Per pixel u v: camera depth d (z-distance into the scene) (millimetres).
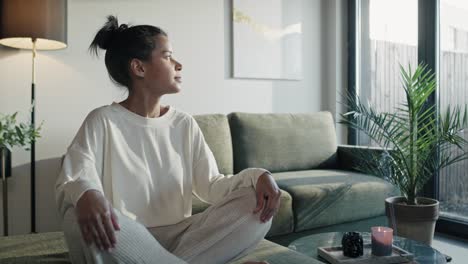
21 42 2262
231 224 1055
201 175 1259
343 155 3023
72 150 1044
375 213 2445
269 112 3318
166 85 1195
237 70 3125
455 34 2756
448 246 2494
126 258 820
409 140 2275
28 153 2420
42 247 1328
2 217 2361
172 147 1223
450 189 2799
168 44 1209
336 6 3541
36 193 2455
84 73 2570
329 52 3596
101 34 1228
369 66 3469
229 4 3107
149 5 2771
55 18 2084
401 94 3178
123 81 1221
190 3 2930
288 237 2139
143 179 1145
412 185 2254
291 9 3408
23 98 2400
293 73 3424
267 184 1050
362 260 1306
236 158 2727
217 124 2627
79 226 814
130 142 1159
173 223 1182
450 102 2793
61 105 2506
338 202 2270
